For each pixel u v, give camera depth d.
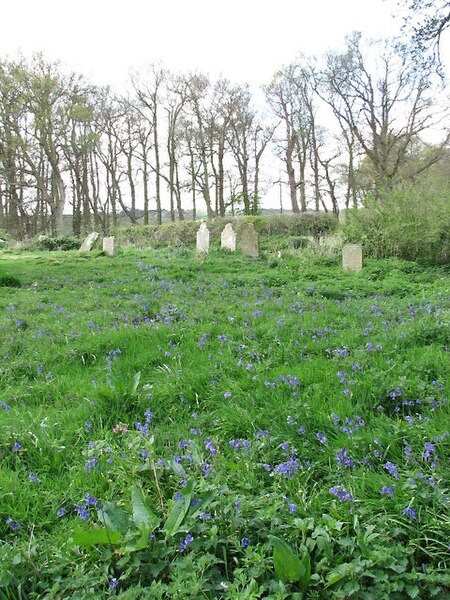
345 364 4.62
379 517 2.56
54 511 2.89
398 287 10.64
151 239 29.56
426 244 15.88
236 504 2.58
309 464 3.12
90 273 14.11
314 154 44.22
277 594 2.06
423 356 4.72
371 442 3.28
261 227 29.69
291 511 2.57
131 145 47.56
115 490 3.01
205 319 7.16
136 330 6.45
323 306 8.02
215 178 47.69
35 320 7.84
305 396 3.98
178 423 3.96
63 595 2.27
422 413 3.68
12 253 25.53
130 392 4.33
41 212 47.44
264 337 6.00
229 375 4.78
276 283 11.94
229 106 45.19
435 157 33.44
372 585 2.19
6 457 3.46
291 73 41.09
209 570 2.30
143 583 2.30
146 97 45.16
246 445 3.29
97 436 3.76
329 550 2.30
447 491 2.68
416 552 2.39
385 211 16.80
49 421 3.96
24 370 5.53
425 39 17.12
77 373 5.34
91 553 2.46
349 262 13.92
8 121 37.06
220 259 17.17
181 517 2.45
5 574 2.33
